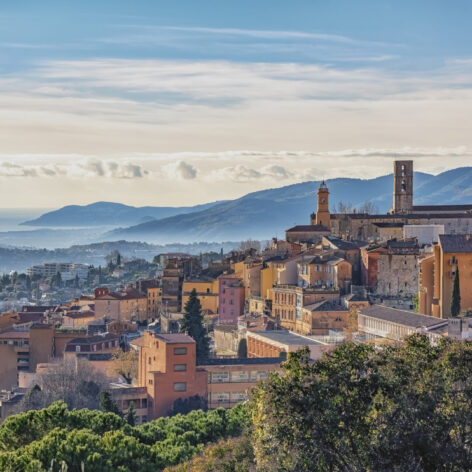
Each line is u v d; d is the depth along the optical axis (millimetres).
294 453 153125
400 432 151125
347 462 152875
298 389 155500
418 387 157500
